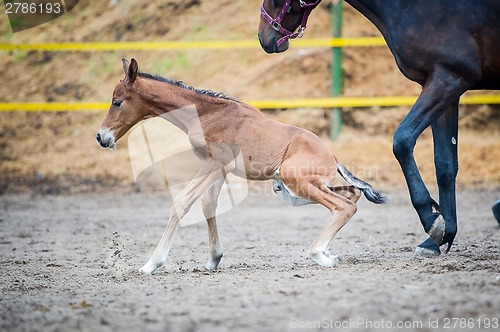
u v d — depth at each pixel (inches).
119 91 359.9
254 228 546.6
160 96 359.6
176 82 364.8
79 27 943.7
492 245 428.5
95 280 348.2
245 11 926.4
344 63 859.4
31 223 582.2
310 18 900.0
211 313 260.7
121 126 362.6
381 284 296.7
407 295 275.6
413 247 431.5
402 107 829.2
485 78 367.2
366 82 851.4
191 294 294.2
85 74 897.5
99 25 940.6
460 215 587.5
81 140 833.5
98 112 861.8
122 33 930.1
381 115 824.9
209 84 862.5
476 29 354.9
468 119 826.8
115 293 304.8
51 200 714.8
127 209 655.8
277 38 402.6
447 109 385.4
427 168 762.2
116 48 801.6
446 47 354.0
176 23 928.3
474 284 291.1
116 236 438.9
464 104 833.5
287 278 322.7
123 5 956.0
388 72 859.4
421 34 358.9
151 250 451.8
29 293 319.3
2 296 314.0
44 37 933.8
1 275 372.5
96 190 756.0
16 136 843.4
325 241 352.2
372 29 887.7
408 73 374.0
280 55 879.7
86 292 313.7
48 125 854.5
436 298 270.2
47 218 608.7
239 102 363.9
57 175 787.4
